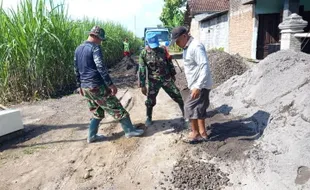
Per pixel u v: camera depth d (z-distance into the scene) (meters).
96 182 3.27
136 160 3.75
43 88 7.50
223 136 4.19
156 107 6.28
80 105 6.71
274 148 3.54
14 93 7.12
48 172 3.52
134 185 3.18
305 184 2.85
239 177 3.20
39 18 7.30
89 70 3.94
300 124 3.71
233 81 6.24
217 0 22.30
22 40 6.92
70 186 3.21
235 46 13.88
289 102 4.29
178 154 3.83
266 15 11.08
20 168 3.65
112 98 4.19
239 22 13.17
